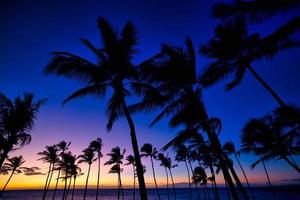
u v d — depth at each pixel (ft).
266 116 56.24
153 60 32.65
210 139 30.73
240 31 32.07
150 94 32.17
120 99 29.12
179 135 33.68
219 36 33.27
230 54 33.68
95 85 29.86
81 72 28.89
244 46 32.53
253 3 19.38
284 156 55.72
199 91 34.53
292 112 30.86
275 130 55.77
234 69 34.76
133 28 31.73
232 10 20.35
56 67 27.50
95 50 31.19
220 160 29.73
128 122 27.61
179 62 31.94
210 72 33.88
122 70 30.32
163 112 34.53
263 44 28.17
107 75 30.30
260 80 31.53
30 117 38.29
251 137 60.49
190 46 34.42
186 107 33.81
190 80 32.58
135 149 25.55
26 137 37.83
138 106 33.09
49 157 122.31
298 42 27.14
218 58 35.06
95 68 29.68
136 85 31.63
